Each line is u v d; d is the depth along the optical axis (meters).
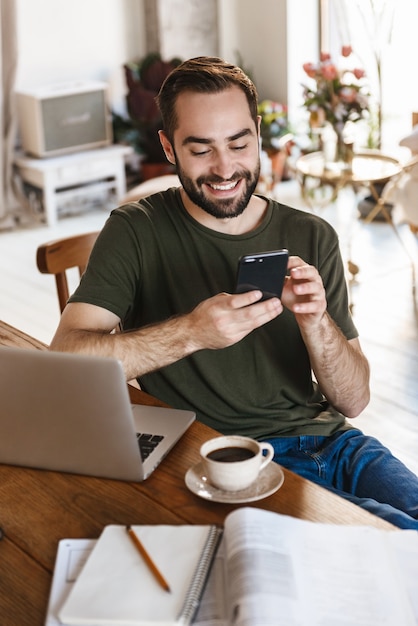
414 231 4.86
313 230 1.81
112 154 5.63
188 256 1.78
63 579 1.15
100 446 1.37
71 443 1.38
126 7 5.98
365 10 5.49
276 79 6.13
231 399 1.74
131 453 1.36
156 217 1.79
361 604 1.07
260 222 1.81
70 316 1.72
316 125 4.14
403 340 3.64
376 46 5.50
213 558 1.17
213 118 1.65
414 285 4.10
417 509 1.60
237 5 6.16
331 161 4.22
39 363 1.33
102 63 6.00
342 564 1.13
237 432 1.75
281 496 1.31
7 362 1.35
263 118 5.62
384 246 4.73
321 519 1.25
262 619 1.01
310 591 1.07
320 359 1.69
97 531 1.26
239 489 1.31
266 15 6.02
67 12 5.76
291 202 5.52
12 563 1.20
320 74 4.01
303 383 1.80
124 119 5.99
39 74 5.77
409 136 4.32
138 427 1.52
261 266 1.46
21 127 5.59
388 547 1.17
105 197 5.89
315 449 1.75
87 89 5.54
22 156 5.60
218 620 1.06
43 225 5.52
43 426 1.38
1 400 1.39
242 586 1.06
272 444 1.73
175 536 1.20
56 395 1.35
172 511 1.29
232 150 1.68
